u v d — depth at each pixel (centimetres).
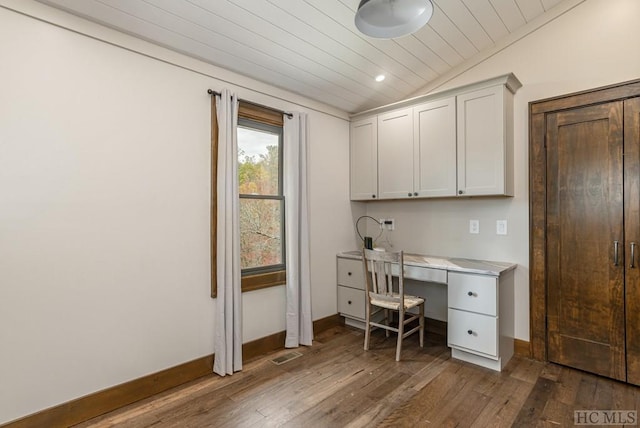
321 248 347
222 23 217
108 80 206
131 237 215
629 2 235
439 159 301
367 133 361
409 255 349
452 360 273
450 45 283
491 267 269
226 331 253
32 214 180
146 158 222
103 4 188
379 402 213
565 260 258
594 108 243
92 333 200
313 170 339
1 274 171
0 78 170
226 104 256
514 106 284
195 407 209
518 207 283
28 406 178
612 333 237
